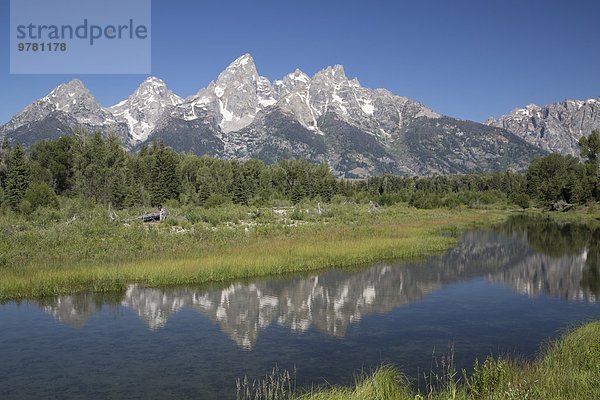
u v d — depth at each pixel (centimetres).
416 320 2106
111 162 8431
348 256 3475
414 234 4769
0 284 2403
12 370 1526
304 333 1908
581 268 3394
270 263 3084
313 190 11625
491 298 2525
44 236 3512
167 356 1644
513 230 6103
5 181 7912
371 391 1191
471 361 1587
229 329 1952
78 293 2492
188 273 2773
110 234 3825
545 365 1362
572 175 10556
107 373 1498
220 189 9431
